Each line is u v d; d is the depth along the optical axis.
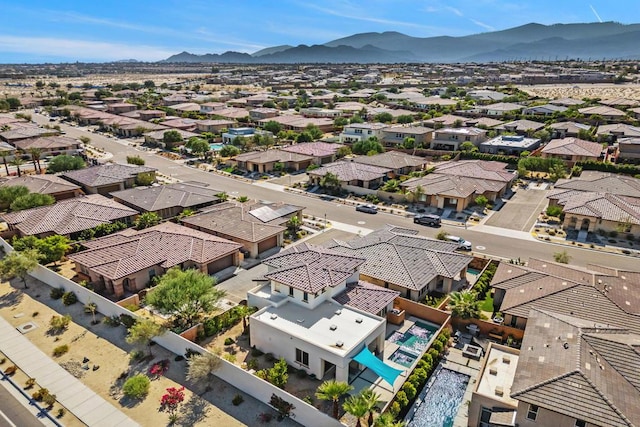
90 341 38.09
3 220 61.00
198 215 61.19
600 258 54.78
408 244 49.78
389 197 77.12
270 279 38.16
